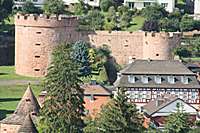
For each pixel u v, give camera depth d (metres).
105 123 194.50
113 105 195.00
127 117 194.62
